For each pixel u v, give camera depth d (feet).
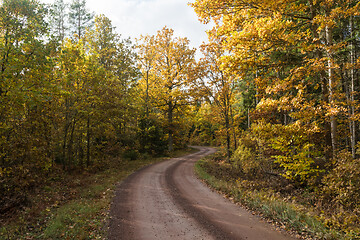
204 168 60.34
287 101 28.45
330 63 26.40
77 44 51.29
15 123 33.40
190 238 19.51
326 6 27.48
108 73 60.34
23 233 20.66
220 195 34.55
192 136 211.61
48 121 40.83
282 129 29.86
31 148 35.32
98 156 67.62
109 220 23.93
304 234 19.38
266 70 32.42
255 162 44.45
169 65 105.40
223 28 33.60
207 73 69.31
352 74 45.11
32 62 31.91
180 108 111.65
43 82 33.32
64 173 50.06
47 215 25.80
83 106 51.06
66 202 31.68
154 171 58.70
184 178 49.08
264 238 19.15
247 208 27.53
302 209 23.89
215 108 74.43
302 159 31.12
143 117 95.20
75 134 59.52
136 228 21.80
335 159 26.50
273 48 29.55
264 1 26.40
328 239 17.75
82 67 51.24
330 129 28.89
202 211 26.84
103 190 37.93
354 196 23.15
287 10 28.43
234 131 72.33
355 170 23.27
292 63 31.53
